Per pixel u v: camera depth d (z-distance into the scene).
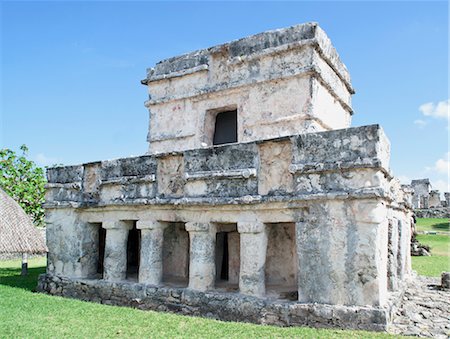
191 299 8.55
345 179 7.34
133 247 13.67
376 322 6.69
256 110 10.94
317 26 10.38
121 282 9.78
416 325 7.17
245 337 6.50
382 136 7.37
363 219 7.09
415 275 13.48
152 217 9.66
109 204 10.23
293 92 10.45
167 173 9.67
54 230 11.43
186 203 8.93
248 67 11.24
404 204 11.16
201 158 9.09
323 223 7.45
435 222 30.97
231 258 10.21
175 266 11.26
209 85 11.86
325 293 7.25
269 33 11.02
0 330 6.92
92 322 7.55
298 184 7.78
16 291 10.89
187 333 6.78
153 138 12.78
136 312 8.39
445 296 9.95
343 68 12.55
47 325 7.32
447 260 18.09
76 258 10.81
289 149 8.12
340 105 12.58
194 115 12.10
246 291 8.11
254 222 8.20
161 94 12.93
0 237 10.92
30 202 24.67
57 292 10.80
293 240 9.49
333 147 7.54
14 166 25.05
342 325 6.90
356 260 7.09
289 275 9.42
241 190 8.44
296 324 7.29
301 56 10.45
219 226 9.47
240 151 8.57
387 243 8.64
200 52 12.27
